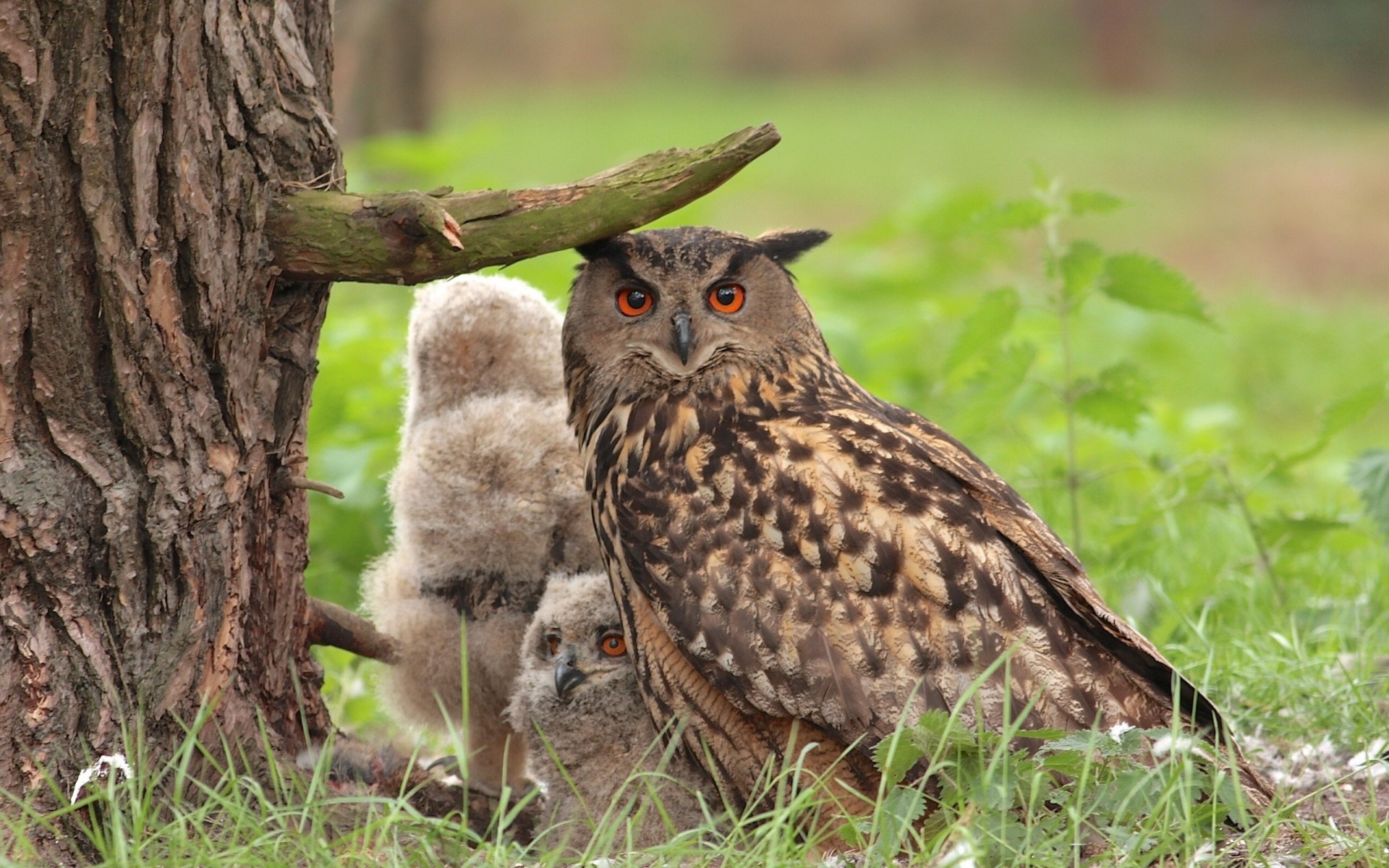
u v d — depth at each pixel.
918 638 8.35
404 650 10.63
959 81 97.12
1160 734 7.84
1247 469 18.84
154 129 7.72
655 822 9.32
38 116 7.36
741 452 9.02
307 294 8.72
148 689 8.09
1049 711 8.24
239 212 8.12
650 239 9.84
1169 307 13.48
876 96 91.38
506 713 10.55
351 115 26.80
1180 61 95.31
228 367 8.24
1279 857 7.91
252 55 8.16
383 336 17.75
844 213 56.06
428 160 21.08
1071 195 13.69
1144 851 7.67
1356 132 77.88
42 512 7.70
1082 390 14.12
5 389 7.62
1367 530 14.59
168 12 7.64
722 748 8.99
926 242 27.00
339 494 8.88
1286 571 13.21
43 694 7.80
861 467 8.77
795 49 99.31
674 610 8.73
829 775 8.62
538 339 11.30
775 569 8.59
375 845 8.07
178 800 7.75
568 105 87.38
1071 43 99.00
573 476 10.66
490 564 10.66
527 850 8.20
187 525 8.12
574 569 10.85
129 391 7.86
